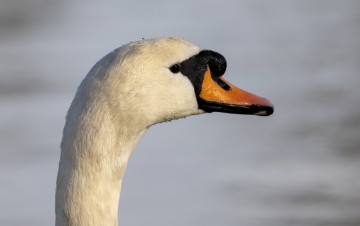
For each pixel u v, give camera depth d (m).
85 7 26.75
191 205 14.81
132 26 24.70
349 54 23.05
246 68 21.86
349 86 20.44
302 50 23.55
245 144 17.33
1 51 22.78
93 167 7.49
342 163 16.52
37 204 14.75
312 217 14.55
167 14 26.06
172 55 7.96
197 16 25.98
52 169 16.02
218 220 14.36
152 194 15.13
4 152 16.62
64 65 21.52
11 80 20.39
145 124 7.79
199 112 8.23
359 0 28.58
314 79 21.08
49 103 19.12
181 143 17.23
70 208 7.46
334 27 25.86
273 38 24.62
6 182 15.49
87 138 7.48
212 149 16.97
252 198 15.18
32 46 23.20
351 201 15.17
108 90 7.55
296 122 18.50
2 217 14.23
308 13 27.42
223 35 24.58
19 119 18.20
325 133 17.81
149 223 14.18
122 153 7.65
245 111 8.34
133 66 7.69
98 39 23.61
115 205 7.61
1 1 26.80
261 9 27.48
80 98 7.57
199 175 15.87
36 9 26.47
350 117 18.64
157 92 7.82
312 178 15.90
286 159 16.69
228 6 27.41
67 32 24.34
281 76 21.22
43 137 17.30
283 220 14.48
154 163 16.30
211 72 8.27
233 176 15.90
